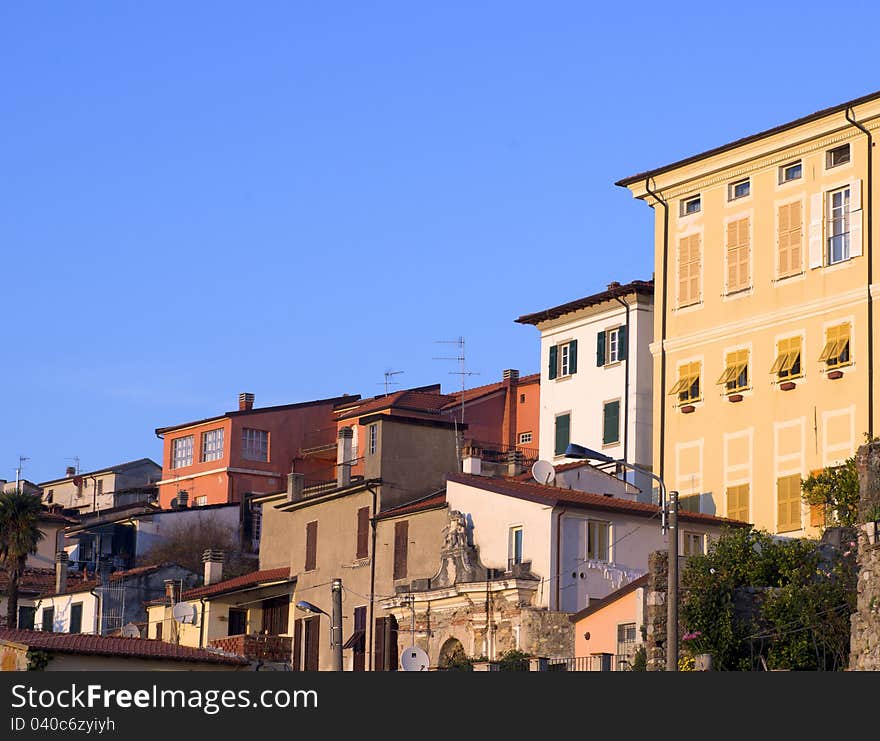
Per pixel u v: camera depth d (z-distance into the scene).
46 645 58.62
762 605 50.12
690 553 66.00
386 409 107.50
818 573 50.84
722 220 75.19
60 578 95.31
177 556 100.06
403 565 71.44
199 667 61.47
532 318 88.69
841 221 69.88
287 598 80.00
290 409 117.25
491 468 77.69
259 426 116.00
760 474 71.00
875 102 68.31
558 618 61.41
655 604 49.69
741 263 73.88
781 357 71.00
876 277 67.88
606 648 58.56
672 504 41.62
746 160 73.94
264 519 86.88
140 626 87.44
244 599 82.06
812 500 60.47
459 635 65.69
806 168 71.62
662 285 77.62
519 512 65.12
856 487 59.00
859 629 37.88
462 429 77.25
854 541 52.16
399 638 69.19
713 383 74.06
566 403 86.19
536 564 63.69
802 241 71.25
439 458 76.12
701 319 75.38
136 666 60.16
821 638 48.81
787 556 51.47
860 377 67.75
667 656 44.38
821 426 68.88
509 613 63.44
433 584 67.75
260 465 115.44
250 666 65.56
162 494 119.44
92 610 91.31
